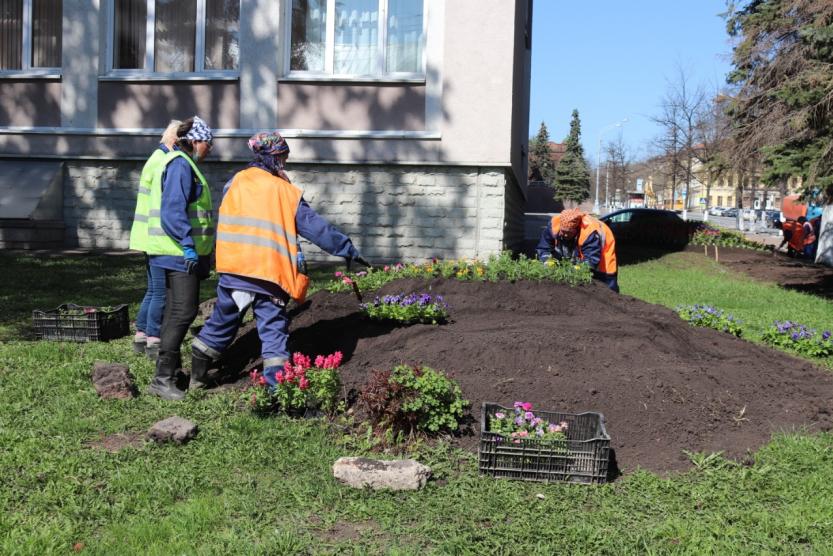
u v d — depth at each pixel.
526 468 4.59
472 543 3.76
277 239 5.59
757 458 4.98
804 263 23.77
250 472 4.56
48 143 15.13
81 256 13.66
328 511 4.10
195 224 6.15
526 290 7.85
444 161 14.25
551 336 6.31
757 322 11.02
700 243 26.47
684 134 44.78
